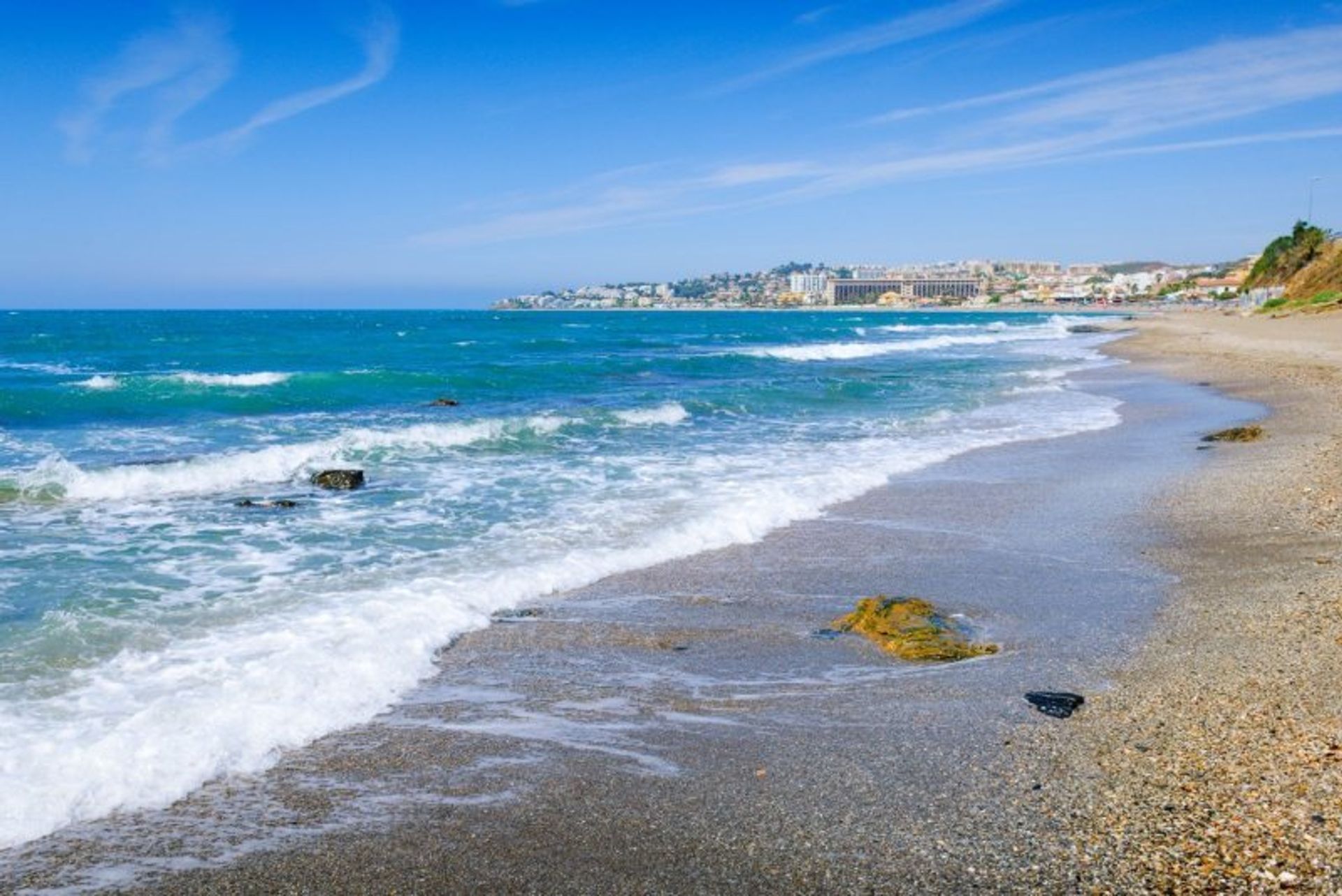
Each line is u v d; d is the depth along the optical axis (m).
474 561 9.56
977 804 4.68
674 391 28.03
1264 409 22.39
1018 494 13.23
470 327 84.19
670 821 4.61
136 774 4.94
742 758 5.35
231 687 6.06
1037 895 3.84
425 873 4.14
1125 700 6.02
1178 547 10.19
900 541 10.66
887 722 5.85
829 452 16.97
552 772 5.18
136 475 13.12
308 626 7.37
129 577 8.88
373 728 5.73
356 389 26.50
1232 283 192.12
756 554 10.11
